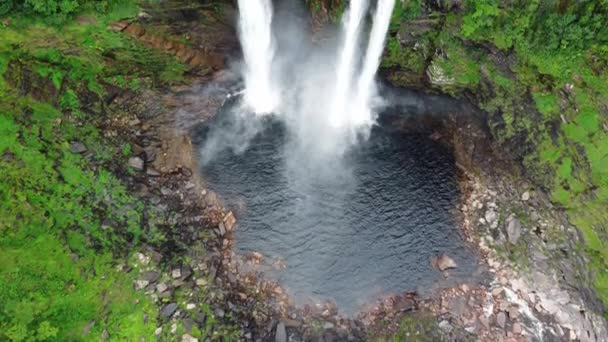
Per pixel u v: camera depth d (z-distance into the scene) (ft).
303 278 59.62
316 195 66.33
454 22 67.92
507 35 66.49
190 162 68.08
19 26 62.39
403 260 61.31
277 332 54.75
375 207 65.51
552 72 65.62
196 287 57.00
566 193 62.95
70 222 58.65
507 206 64.85
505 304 57.36
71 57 65.77
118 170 64.64
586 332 54.95
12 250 54.34
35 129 62.90
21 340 48.42
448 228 63.82
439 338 55.11
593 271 57.77
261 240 62.28
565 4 61.00
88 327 51.88
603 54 62.64
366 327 56.03
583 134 63.26
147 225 61.11
